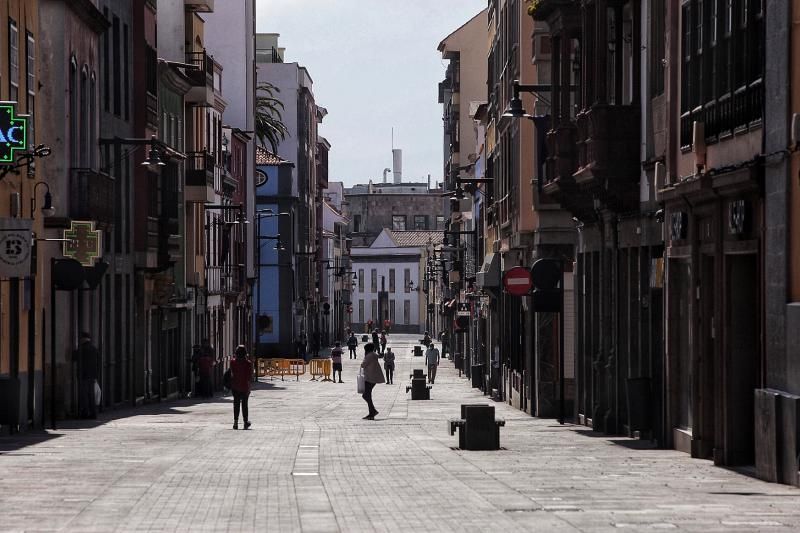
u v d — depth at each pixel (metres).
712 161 33.50
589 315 51.56
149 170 76.06
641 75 41.81
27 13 48.38
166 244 79.81
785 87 27.92
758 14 30.12
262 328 161.88
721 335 32.34
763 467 27.91
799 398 26.48
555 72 50.62
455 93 149.00
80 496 24.06
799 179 27.39
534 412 64.25
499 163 84.31
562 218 61.38
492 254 87.69
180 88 90.12
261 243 165.25
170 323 87.56
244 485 26.34
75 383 56.34
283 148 180.38
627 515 20.73
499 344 87.06
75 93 57.84
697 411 34.56
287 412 65.31
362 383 58.09
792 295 27.86
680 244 36.25
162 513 21.61
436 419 57.53
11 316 45.22
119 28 69.94
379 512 21.62
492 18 91.19
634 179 42.19
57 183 55.16
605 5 42.50
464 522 20.11
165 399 84.88
